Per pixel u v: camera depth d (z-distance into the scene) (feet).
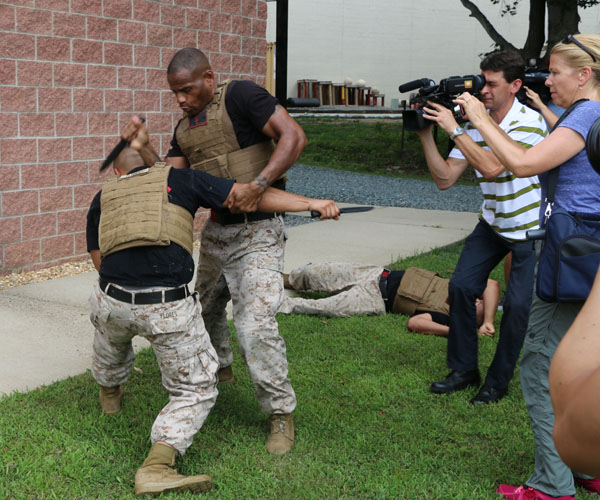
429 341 16.10
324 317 17.61
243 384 13.14
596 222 8.38
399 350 15.47
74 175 22.36
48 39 21.03
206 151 10.53
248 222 10.56
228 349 12.80
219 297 11.73
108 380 11.02
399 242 27.30
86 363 14.05
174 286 9.35
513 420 12.03
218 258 10.82
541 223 9.07
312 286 18.63
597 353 3.03
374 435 11.25
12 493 9.12
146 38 24.16
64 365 13.89
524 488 9.42
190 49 10.34
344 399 12.68
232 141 10.39
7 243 20.70
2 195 20.36
